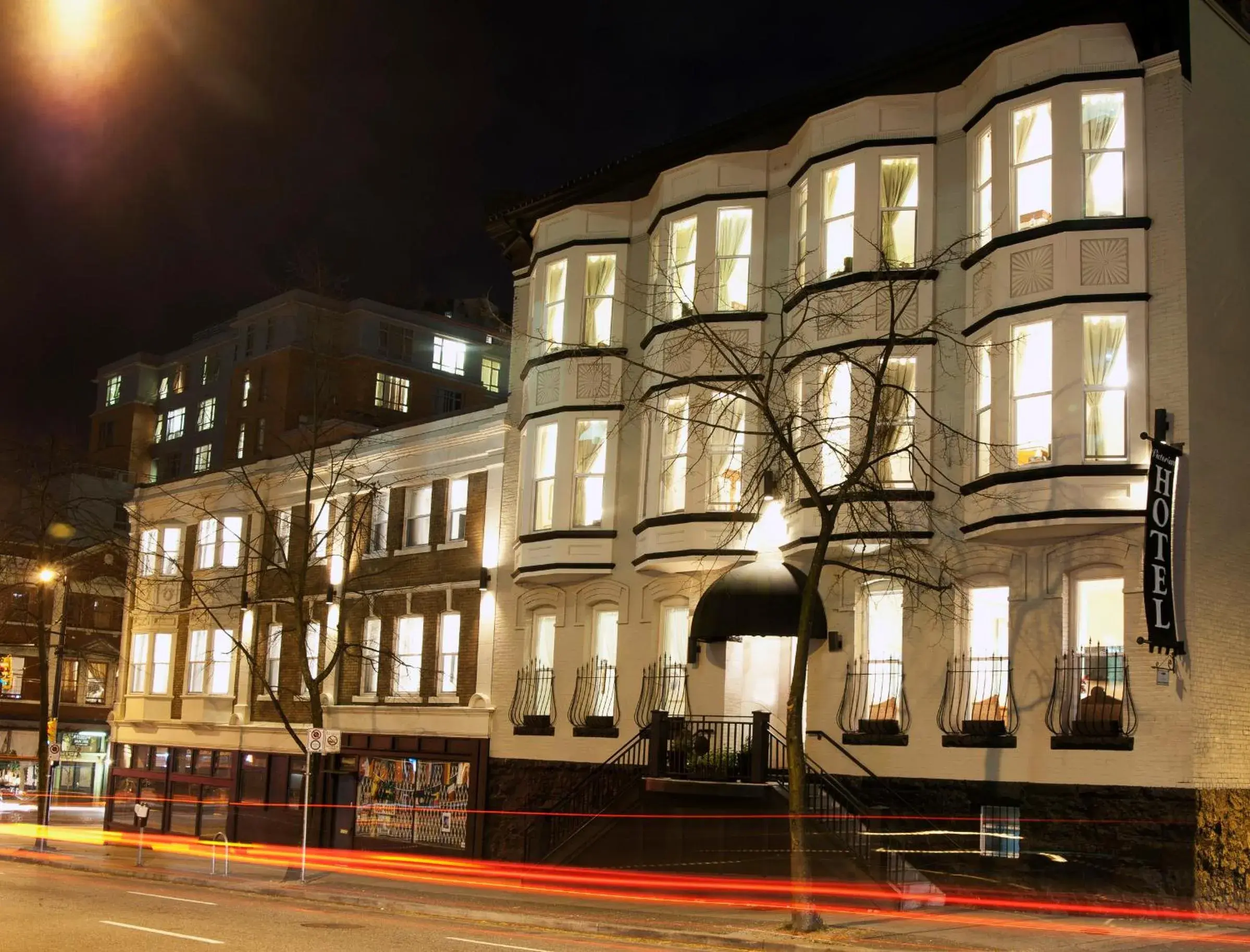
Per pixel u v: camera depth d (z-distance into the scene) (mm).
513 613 31016
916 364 23531
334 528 31094
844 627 24062
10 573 53531
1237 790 20750
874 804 22891
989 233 22734
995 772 21594
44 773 35562
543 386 30172
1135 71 21875
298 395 69938
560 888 25000
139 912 19938
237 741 38094
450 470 33406
